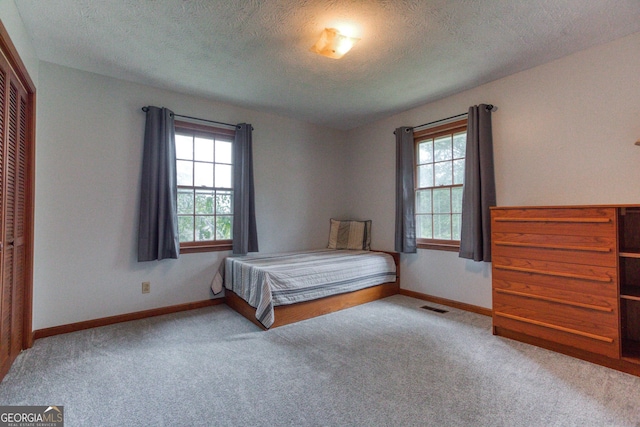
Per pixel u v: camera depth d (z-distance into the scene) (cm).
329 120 435
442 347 239
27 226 236
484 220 302
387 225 420
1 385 184
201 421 154
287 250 422
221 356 224
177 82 309
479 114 307
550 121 271
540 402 168
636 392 177
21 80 216
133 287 306
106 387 183
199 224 351
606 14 204
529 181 284
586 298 213
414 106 379
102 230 291
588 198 250
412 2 192
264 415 158
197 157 351
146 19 209
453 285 344
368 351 232
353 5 196
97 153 289
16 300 216
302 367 208
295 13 203
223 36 230
